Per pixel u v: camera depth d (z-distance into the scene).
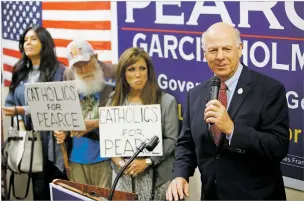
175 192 2.98
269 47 3.43
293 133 3.38
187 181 3.07
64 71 4.34
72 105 4.14
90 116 4.17
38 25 4.48
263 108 2.87
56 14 4.38
